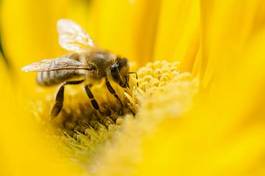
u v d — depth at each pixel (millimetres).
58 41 115
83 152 98
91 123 104
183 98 96
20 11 114
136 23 111
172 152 60
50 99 110
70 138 102
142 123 88
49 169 63
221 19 91
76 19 116
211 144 63
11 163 61
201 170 61
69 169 65
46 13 115
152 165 60
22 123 62
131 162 70
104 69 105
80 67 105
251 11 90
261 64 67
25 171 61
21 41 114
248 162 65
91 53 106
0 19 115
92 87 107
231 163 64
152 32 110
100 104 106
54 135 103
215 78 88
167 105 94
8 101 64
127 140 85
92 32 114
